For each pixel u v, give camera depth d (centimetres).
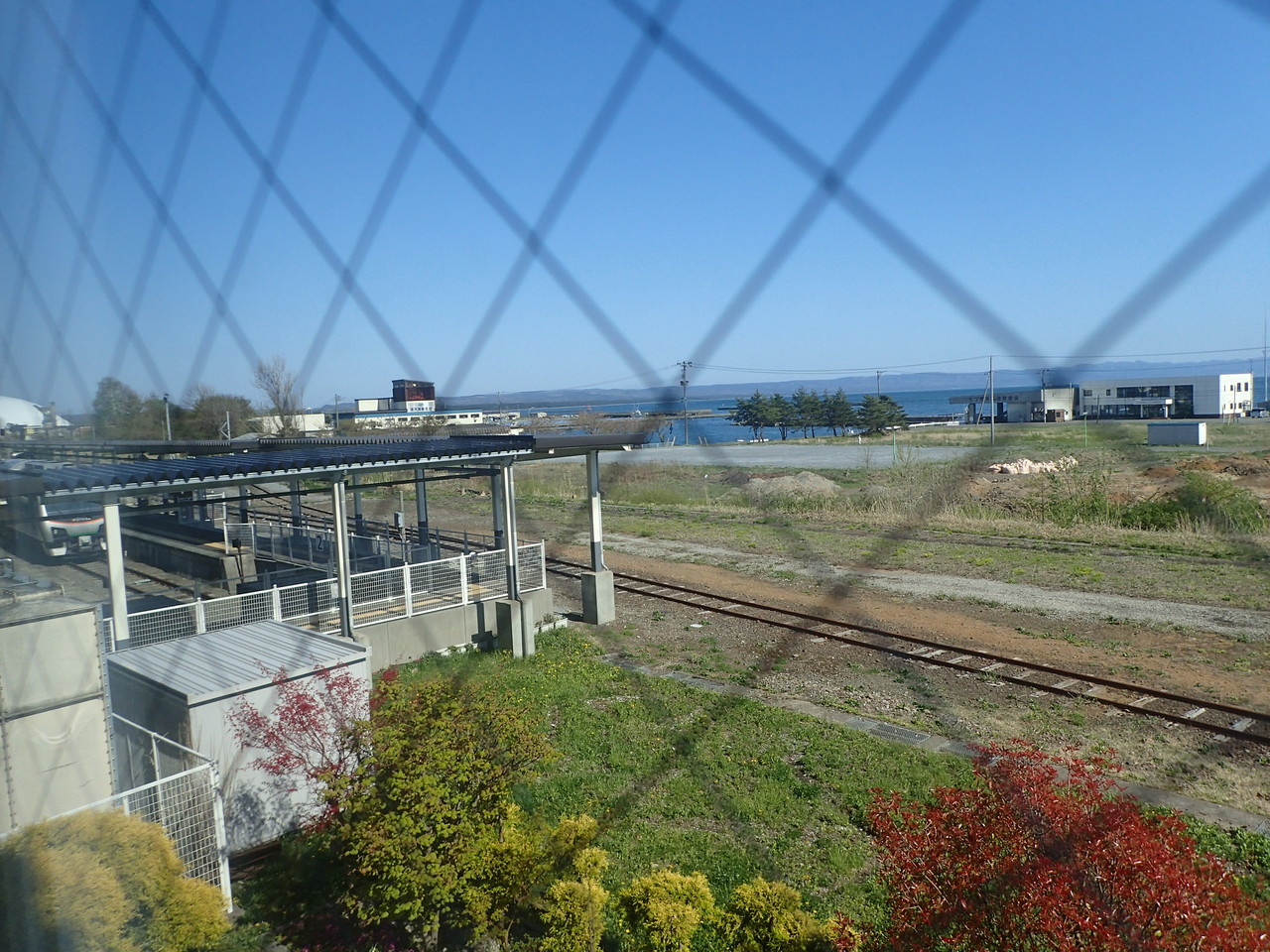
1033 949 373
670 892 615
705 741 992
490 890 591
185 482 1003
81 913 514
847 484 2434
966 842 421
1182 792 803
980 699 1079
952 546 1959
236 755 788
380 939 614
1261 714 947
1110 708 1020
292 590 1334
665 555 2136
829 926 550
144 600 1611
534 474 3231
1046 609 1462
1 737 643
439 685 655
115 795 638
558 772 931
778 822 807
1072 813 388
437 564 1525
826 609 1553
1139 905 339
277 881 707
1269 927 318
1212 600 1438
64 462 1069
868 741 966
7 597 745
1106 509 2025
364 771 607
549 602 1556
